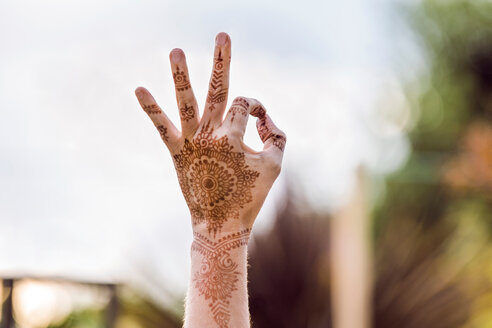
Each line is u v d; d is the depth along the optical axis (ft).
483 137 29.09
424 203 26.53
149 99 5.61
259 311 19.45
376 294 20.88
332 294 20.10
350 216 21.25
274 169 5.60
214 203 5.52
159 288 18.74
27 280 12.65
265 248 19.94
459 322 21.06
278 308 19.49
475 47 41.96
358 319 20.17
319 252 20.21
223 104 5.57
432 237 23.02
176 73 5.51
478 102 41.27
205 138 5.53
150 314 18.49
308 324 19.57
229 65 5.54
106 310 13.44
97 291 13.39
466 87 41.55
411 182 27.73
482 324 22.13
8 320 12.35
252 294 19.54
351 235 21.06
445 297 21.15
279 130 5.80
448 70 42.19
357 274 20.61
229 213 5.52
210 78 5.57
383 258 21.54
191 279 5.53
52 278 12.85
